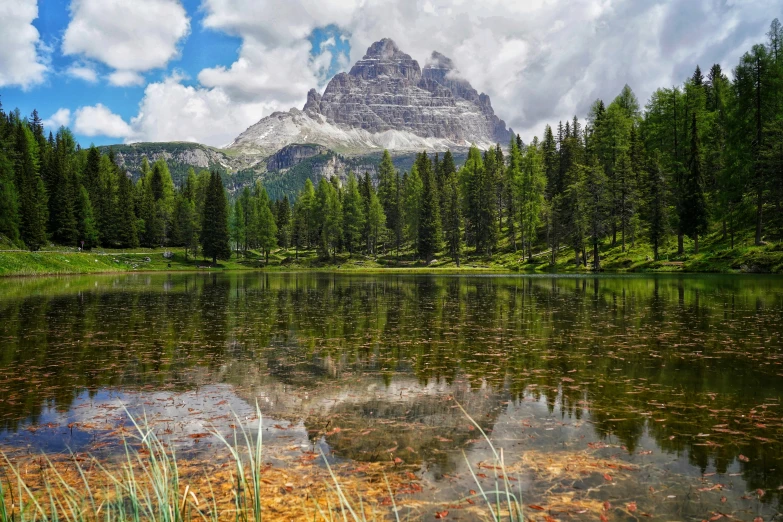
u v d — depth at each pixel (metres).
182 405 8.09
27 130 94.06
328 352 12.32
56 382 9.55
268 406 7.99
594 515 4.42
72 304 24.38
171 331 15.76
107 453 6.08
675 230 51.00
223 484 5.14
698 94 57.12
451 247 85.88
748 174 43.84
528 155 73.31
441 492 4.93
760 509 4.53
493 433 6.62
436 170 117.06
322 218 98.31
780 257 39.53
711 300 22.66
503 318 18.34
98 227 90.25
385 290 34.28
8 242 63.75
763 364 10.45
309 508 4.56
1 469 5.63
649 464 5.55
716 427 6.75
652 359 11.06
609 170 62.91
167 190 119.31
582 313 19.31
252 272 79.62
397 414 7.53
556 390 8.72
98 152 100.88
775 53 46.16
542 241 75.50
